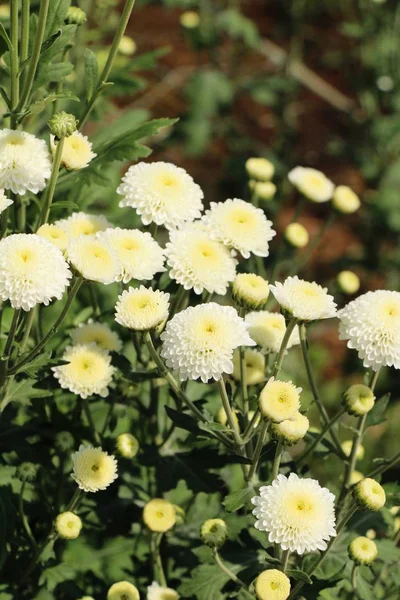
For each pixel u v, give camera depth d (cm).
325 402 210
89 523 132
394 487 127
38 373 127
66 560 132
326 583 124
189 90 226
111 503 133
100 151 132
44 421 132
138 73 273
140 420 136
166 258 130
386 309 124
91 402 136
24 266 117
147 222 127
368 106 236
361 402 125
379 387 209
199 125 226
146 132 131
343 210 144
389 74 226
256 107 289
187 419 125
